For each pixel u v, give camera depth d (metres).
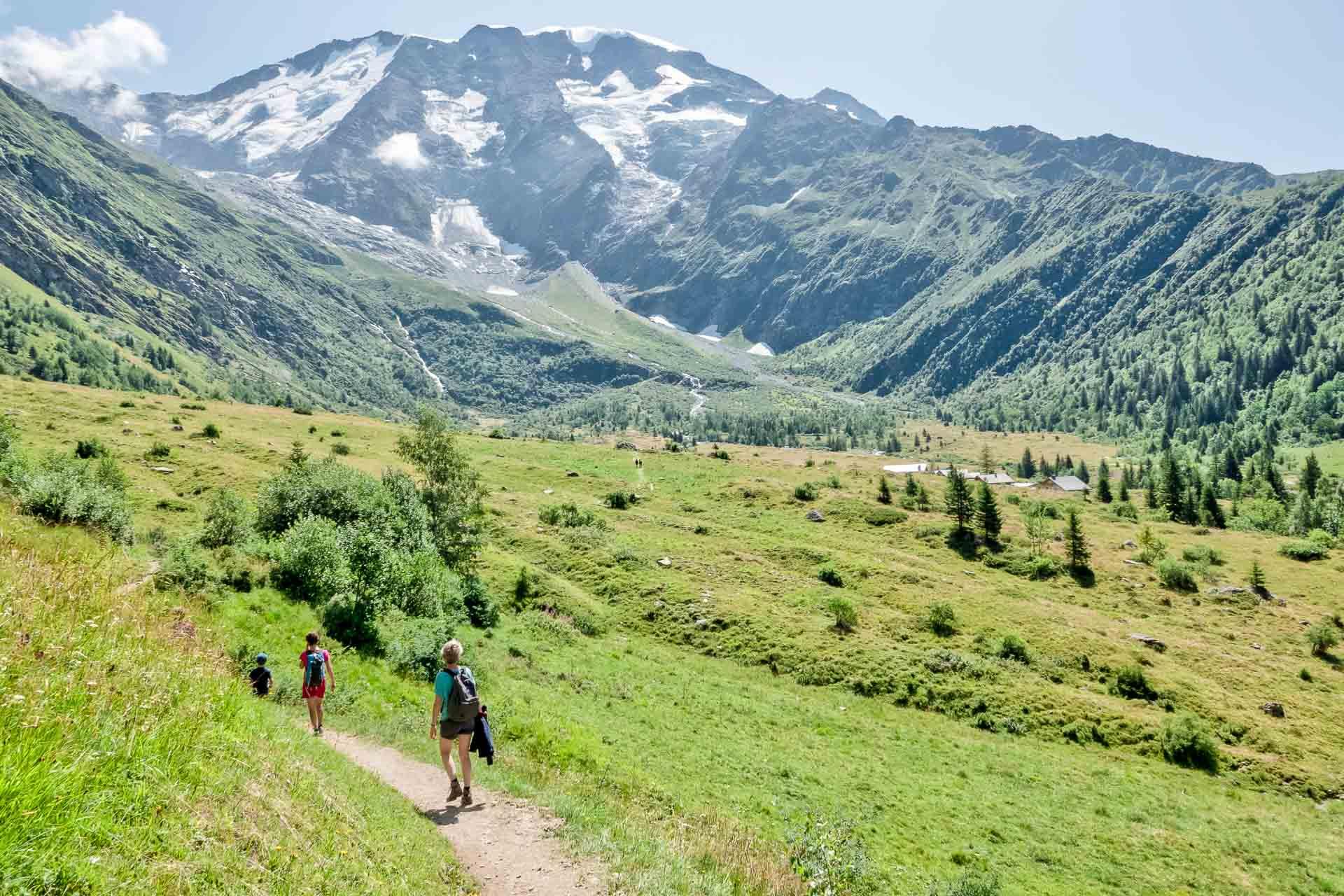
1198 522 153.12
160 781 8.14
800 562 90.94
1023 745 54.19
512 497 103.44
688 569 81.44
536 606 65.50
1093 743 55.69
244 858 7.85
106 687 8.88
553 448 153.00
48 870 5.58
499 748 28.00
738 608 71.69
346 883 8.79
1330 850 42.16
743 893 14.93
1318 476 185.50
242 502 51.47
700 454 175.38
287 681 24.36
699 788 34.75
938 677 62.28
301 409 157.50
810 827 27.39
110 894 5.93
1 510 24.33
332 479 54.62
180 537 38.69
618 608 70.69
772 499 122.50
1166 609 91.62
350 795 12.68
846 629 70.38
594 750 31.52
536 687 43.47
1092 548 114.81
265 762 11.02
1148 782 49.88
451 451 68.50
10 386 105.38
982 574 98.81
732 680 58.28
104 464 59.47
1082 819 42.78
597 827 15.50
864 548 102.19
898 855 34.09
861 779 42.56
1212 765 54.09
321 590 36.81
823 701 57.19
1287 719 62.38
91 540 29.59
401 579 43.56
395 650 34.06
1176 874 37.84
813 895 17.11
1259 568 105.19
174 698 10.49
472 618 55.53
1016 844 38.34
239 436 103.44
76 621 10.65
